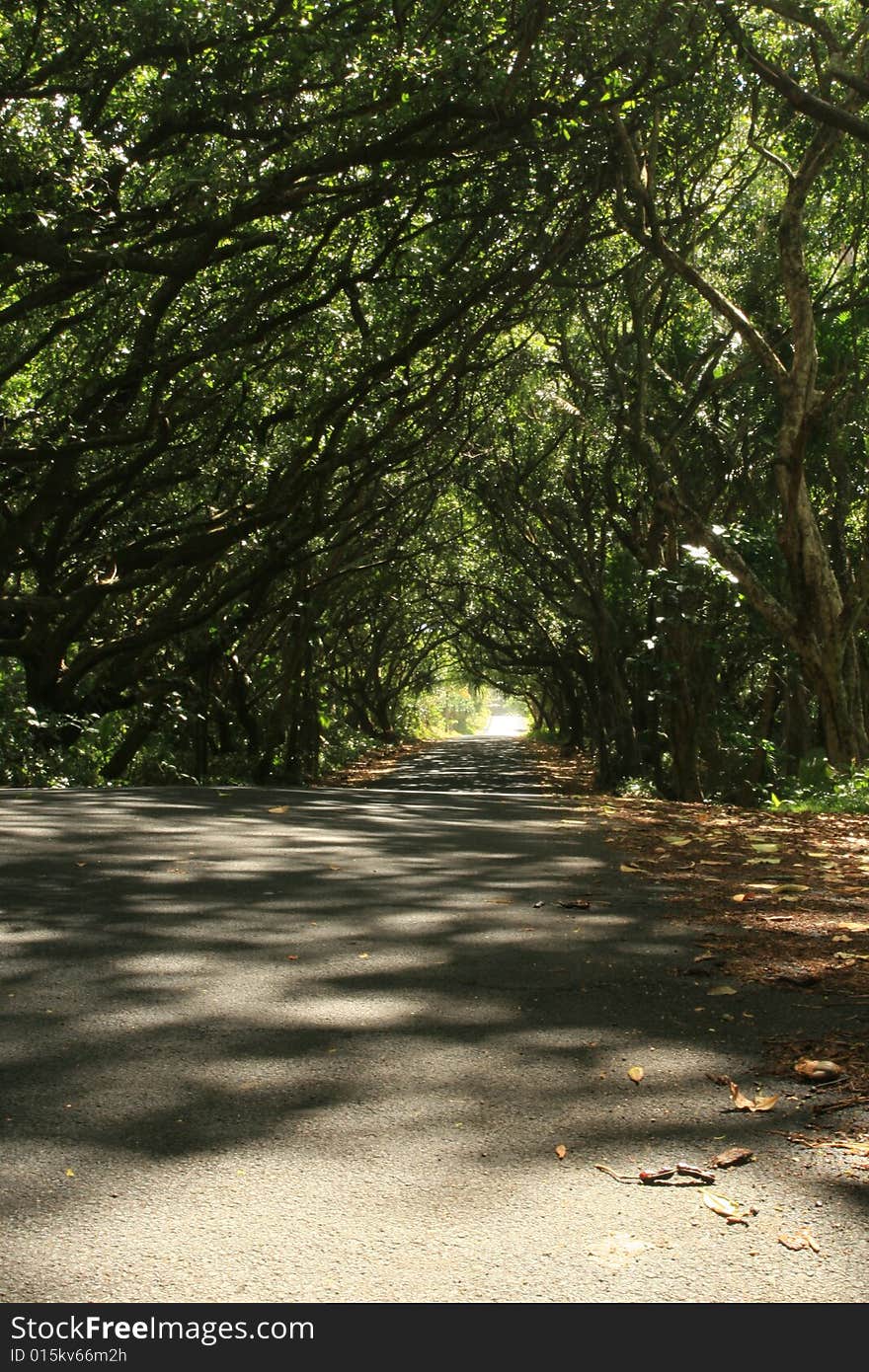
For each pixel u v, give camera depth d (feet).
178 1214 9.11
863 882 22.39
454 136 47.42
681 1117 10.98
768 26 52.03
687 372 75.41
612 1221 9.04
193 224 45.93
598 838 28.78
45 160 40.45
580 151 51.80
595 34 44.21
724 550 55.98
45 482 56.75
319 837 27.53
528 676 233.76
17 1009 14.02
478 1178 9.74
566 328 78.13
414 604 169.07
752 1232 8.89
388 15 43.75
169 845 25.50
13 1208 9.17
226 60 42.63
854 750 52.03
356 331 67.36
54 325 56.29
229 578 78.13
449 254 62.18
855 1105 11.27
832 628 51.98
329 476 68.28
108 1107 11.13
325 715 154.81
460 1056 12.56
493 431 94.89
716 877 23.02
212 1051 12.65
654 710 104.88
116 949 16.70
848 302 67.31
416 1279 8.27
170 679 74.08
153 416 54.85
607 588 97.35
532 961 16.30
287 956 16.44
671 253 51.93
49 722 60.64
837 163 65.00
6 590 68.59
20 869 22.29
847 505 79.92
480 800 40.86
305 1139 10.46
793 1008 14.20
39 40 43.98
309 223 53.36
